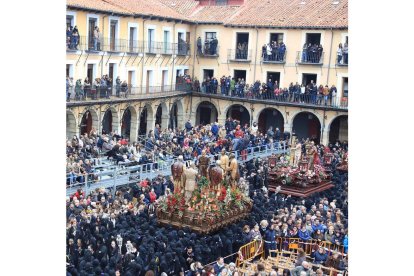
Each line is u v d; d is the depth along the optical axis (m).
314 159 28.08
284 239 19.53
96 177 25.61
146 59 44.22
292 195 26.22
